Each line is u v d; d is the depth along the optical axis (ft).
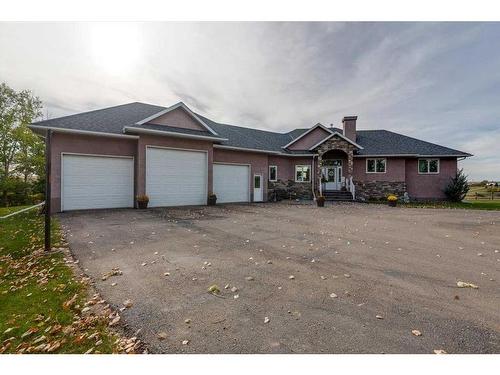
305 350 8.07
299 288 12.63
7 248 19.42
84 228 26.05
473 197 92.22
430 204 58.54
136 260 16.69
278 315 10.09
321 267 15.71
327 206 52.34
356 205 54.95
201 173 49.39
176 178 46.32
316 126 72.49
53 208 36.14
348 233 25.68
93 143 39.29
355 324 9.45
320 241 22.26
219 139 49.49
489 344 8.33
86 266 15.49
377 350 8.07
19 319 9.82
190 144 47.65
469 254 18.58
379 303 11.10
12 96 80.33
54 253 17.97
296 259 17.25
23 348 8.23
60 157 36.73
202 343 8.39
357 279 13.80
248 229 27.27
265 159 63.62
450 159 65.51
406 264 16.31
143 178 42.37
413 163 67.41
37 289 12.42
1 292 12.25
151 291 12.20
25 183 79.10
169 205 45.57
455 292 12.23
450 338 8.63
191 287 12.67
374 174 68.08
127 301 11.12
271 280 13.61
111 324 9.39
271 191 68.23
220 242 21.57
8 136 79.25
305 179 70.90
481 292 12.23
